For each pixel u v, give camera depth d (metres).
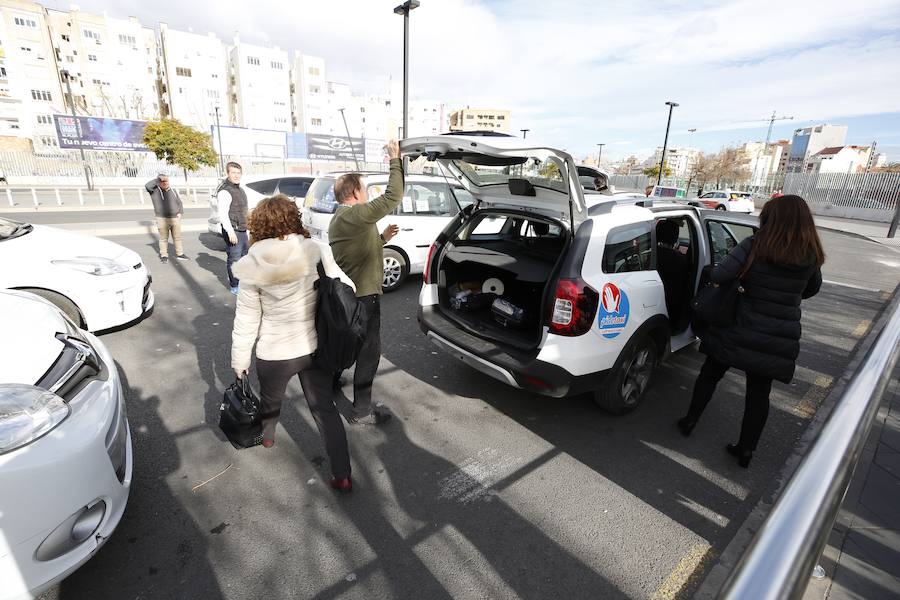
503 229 4.70
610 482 2.75
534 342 3.12
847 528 2.21
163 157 34.88
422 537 2.29
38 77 57.47
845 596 1.85
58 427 1.86
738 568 0.60
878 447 2.87
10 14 54.59
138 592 1.96
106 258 4.34
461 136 2.80
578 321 2.83
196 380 3.80
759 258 2.62
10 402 1.80
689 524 2.45
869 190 27.12
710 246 3.92
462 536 2.31
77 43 59.44
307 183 9.74
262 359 2.31
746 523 2.47
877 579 1.93
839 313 6.46
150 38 69.12
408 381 3.93
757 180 80.94
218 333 4.80
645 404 3.70
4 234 4.09
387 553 2.19
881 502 2.39
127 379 3.77
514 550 2.23
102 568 2.06
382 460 2.89
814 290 2.76
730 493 2.70
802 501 0.69
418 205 6.57
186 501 2.48
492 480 2.73
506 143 2.64
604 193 3.85
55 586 1.97
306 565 2.11
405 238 6.38
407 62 13.09
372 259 3.09
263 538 2.26
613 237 3.06
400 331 5.04
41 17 56.75
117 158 36.97
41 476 1.71
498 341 3.24
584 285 2.84
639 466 2.91
